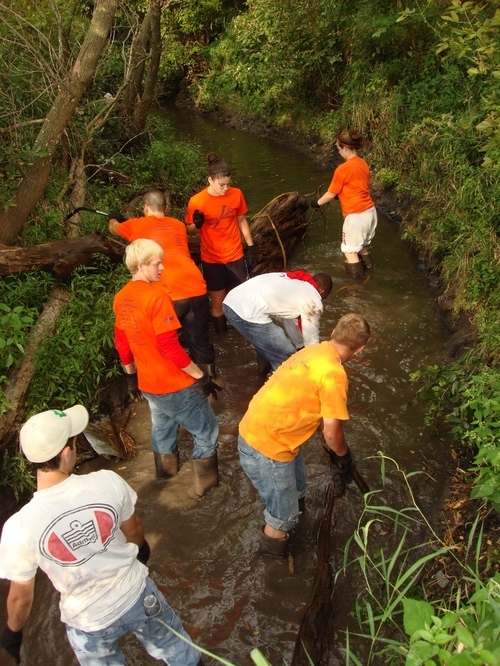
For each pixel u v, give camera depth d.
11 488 4.20
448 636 1.92
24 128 6.81
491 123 4.62
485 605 2.23
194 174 9.56
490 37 4.94
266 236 6.84
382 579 3.48
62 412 2.49
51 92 6.81
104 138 9.33
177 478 4.32
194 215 5.25
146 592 2.59
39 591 3.61
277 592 3.48
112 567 2.47
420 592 3.34
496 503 3.16
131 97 9.73
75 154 7.98
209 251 5.47
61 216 6.43
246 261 5.68
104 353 5.08
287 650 3.18
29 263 5.37
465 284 5.86
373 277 6.91
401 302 6.36
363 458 4.35
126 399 5.16
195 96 17.88
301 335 4.37
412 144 8.61
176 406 3.76
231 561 3.68
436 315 6.08
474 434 3.64
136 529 2.74
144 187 8.50
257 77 14.12
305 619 3.14
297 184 10.07
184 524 3.96
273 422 3.14
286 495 3.33
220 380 5.33
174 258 4.67
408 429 4.59
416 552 3.62
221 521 3.96
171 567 3.67
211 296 5.77
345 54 11.98
